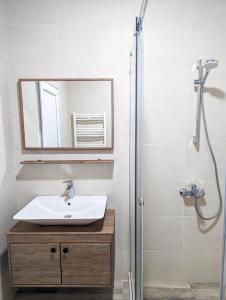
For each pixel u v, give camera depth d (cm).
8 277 162
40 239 137
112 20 159
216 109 158
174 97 161
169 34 156
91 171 173
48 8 159
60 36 161
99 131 168
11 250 138
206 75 156
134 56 135
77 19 160
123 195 176
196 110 160
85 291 174
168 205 170
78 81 164
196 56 157
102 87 165
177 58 157
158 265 176
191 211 169
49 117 168
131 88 156
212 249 167
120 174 174
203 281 172
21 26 160
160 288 174
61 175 174
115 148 171
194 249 171
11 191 168
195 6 153
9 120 167
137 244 138
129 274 179
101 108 166
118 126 169
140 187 137
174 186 168
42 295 170
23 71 164
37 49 162
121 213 177
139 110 132
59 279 140
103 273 139
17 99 168
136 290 139
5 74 161
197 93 158
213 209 161
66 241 137
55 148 170
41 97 166
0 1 153
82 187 175
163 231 173
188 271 174
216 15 153
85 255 138
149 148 166
